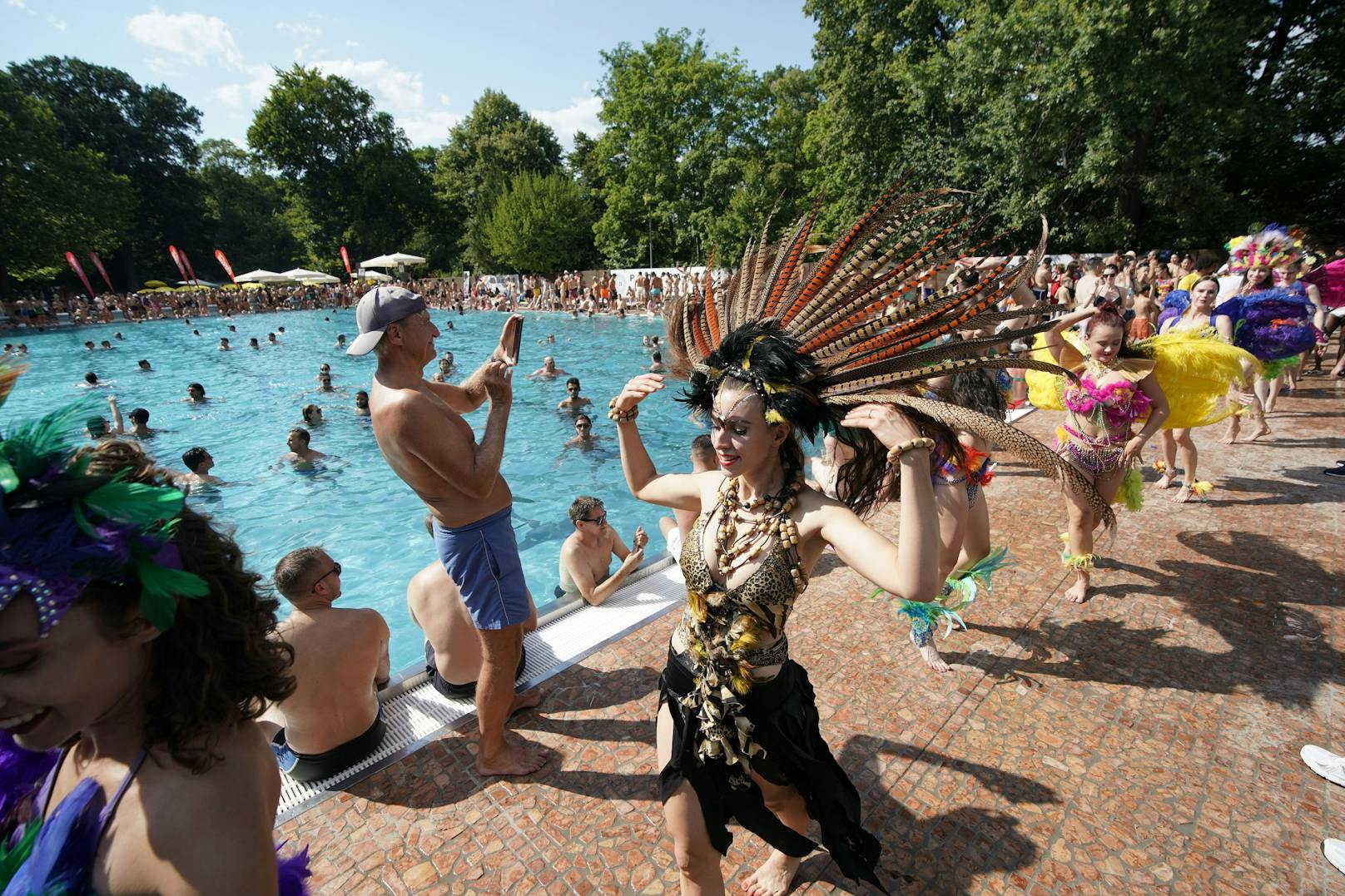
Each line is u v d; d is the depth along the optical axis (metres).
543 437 10.42
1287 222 25.58
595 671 3.45
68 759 1.13
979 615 3.89
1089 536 3.95
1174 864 2.30
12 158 35.97
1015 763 2.77
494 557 2.64
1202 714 3.04
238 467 9.23
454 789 2.72
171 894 0.94
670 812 1.80
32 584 0.87
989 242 1.73
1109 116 20.69
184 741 0.98
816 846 1.81
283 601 5.91
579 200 47.12
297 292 39.84
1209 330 4.59
